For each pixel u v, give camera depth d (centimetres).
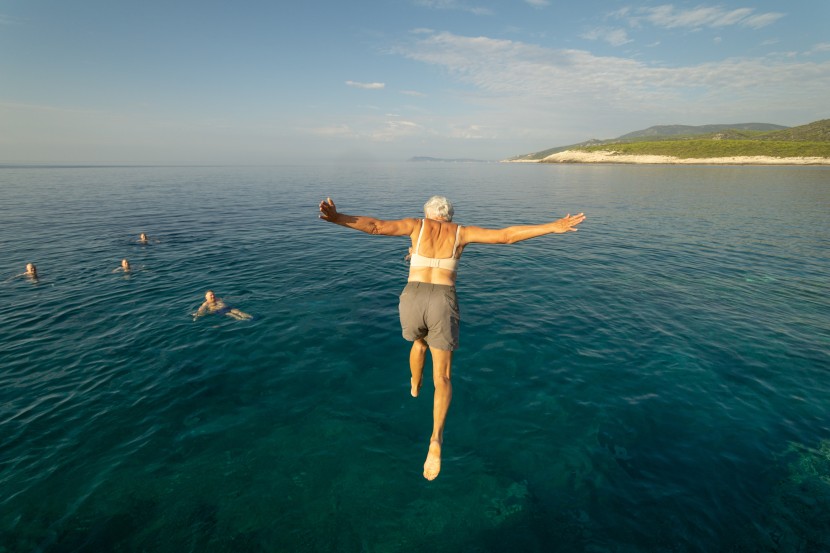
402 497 550
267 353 931
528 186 5884
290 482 571
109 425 685
